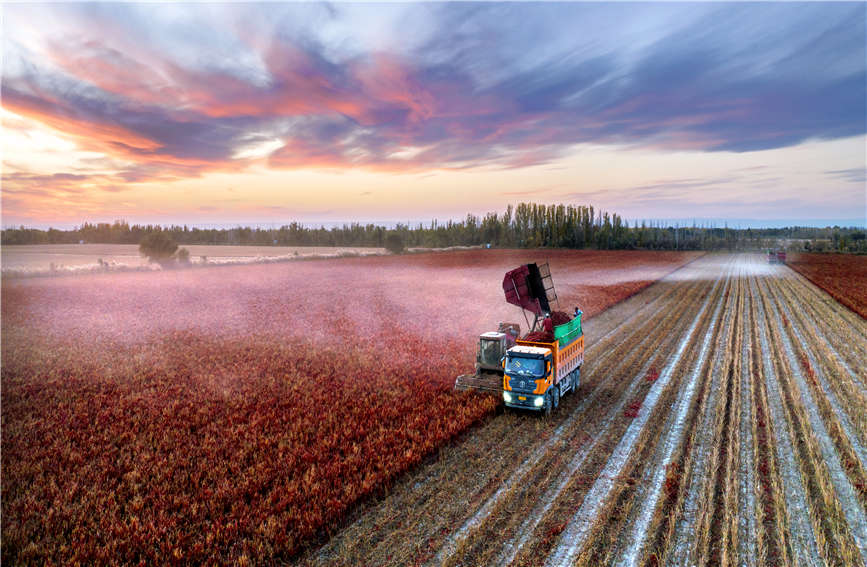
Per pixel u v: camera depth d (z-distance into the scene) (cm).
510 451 1420
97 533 1096
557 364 1731
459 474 1294
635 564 917
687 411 1695
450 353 2641
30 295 5425
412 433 1527
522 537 1008
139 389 2148
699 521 1037
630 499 1134
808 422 1555
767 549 946
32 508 1196
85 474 1385
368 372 2298
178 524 1139
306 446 1510
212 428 1656
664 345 2702
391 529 1070
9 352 2862
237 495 1220
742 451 1370
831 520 1031
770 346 2633
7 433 1677
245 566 967
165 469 1373
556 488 1198
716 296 4709
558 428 1582
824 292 4997
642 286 5494
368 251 14625
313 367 2427
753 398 1809
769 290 5172
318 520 1084
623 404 1789
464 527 1055
